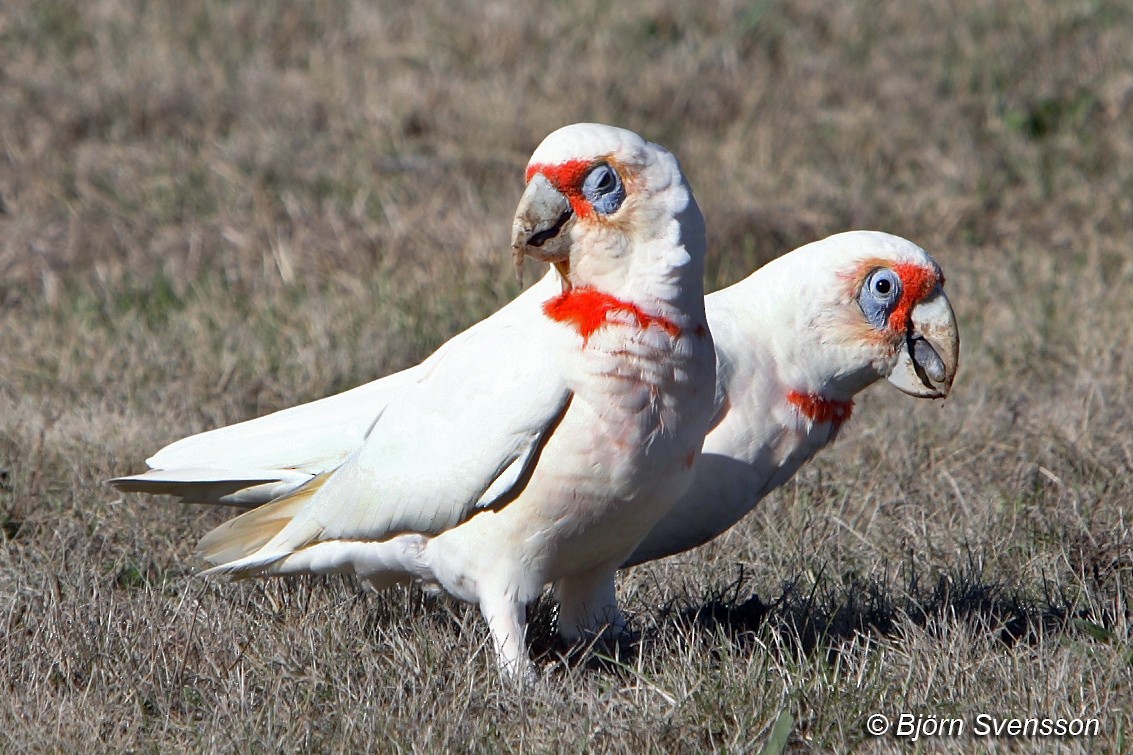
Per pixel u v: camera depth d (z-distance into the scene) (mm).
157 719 7160
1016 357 12156
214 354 11859
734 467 8461
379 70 19453
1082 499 9586
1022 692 7086
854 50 20328
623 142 6938
